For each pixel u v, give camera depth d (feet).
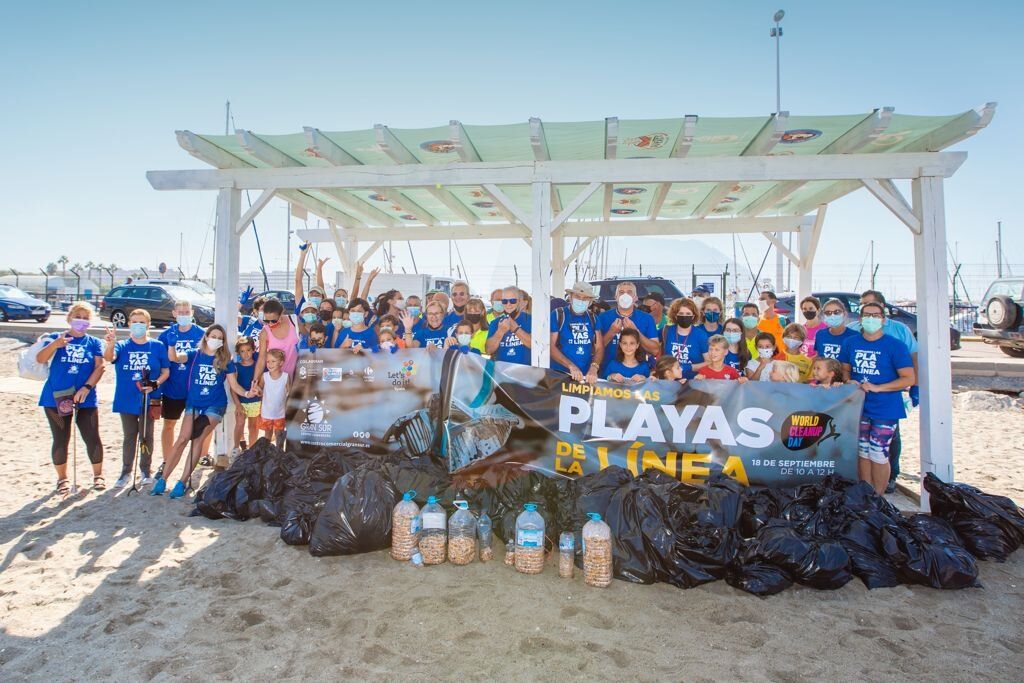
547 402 18.29
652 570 13.75
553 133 19.40
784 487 17.69
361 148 21.11
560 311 20.57
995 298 54.29
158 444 26.63
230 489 17.43
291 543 15.40
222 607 12.55
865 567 13.80
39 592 13.10
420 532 15.05
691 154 21.36
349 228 33.81
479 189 26.91
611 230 33.14
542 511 15.44
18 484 20.45
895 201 19.07
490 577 14.01
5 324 71.77
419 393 19.97
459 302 23.70
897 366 17.54
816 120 17.65
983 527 15.49
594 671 10.51
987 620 12.44
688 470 17.85
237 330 22.49
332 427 20.54
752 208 30.50
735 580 13.60
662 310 22.90
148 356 20.25
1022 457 25.86
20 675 10.25
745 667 10.67
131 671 10.37
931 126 18.13
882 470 17.98
